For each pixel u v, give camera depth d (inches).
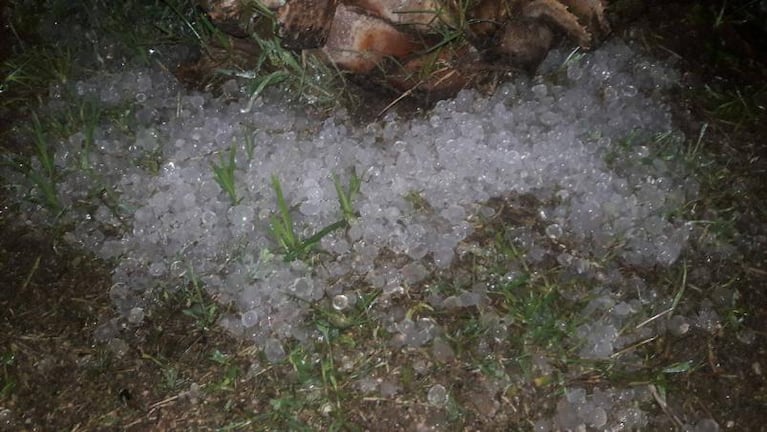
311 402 31.4
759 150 37.7
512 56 37.6
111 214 35.1
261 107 37.6
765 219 35.9
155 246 34.2
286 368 32.1
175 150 36.3
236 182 35.0
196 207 34.3
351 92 37.9
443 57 37.0
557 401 31.6
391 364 32.2
